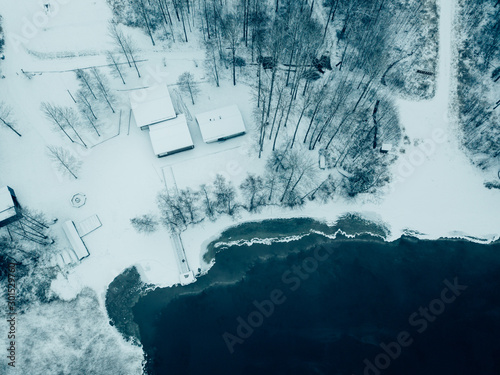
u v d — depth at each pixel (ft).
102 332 238.68
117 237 258.37
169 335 240.94
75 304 243.40
